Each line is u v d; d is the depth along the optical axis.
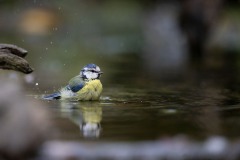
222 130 7.52
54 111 9.29
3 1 31.11
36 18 29.27
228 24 25.72
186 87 13.02
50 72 16.12
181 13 23.28
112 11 32.56
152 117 8.66
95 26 30.42
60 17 30.06
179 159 6.55
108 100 10.84
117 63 19.69
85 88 10.61
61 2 31.20
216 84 13.64
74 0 31.97
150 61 20.66
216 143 6.73
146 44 27.45
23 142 6.26
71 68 17.42
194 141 6.80
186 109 9.52
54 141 6.79
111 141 6.84
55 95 10.90
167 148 6.57
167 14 30.05
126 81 14.36
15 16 29.70
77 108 9.69
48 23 29.00
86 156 6.39
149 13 32.03
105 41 27.73
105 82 14.11
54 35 27.55
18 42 24.83
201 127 7.76
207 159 6.58
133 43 27.59
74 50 23.61
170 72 16.78
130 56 22.58
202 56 22.75
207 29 22.94
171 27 28.77
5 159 6.27
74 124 8.02
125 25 30.98
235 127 7.74
